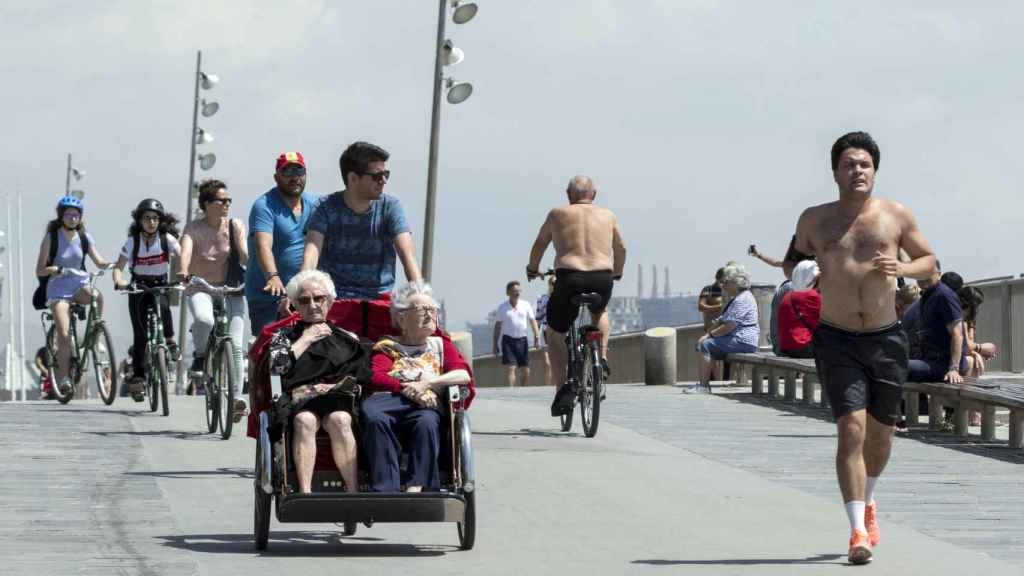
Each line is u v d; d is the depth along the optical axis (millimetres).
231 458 28688
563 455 30188
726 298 51344
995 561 19125
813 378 44438
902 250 20312
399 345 19828
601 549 19781
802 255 19984
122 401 42594
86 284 40844
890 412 19344
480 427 35812
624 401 45188
